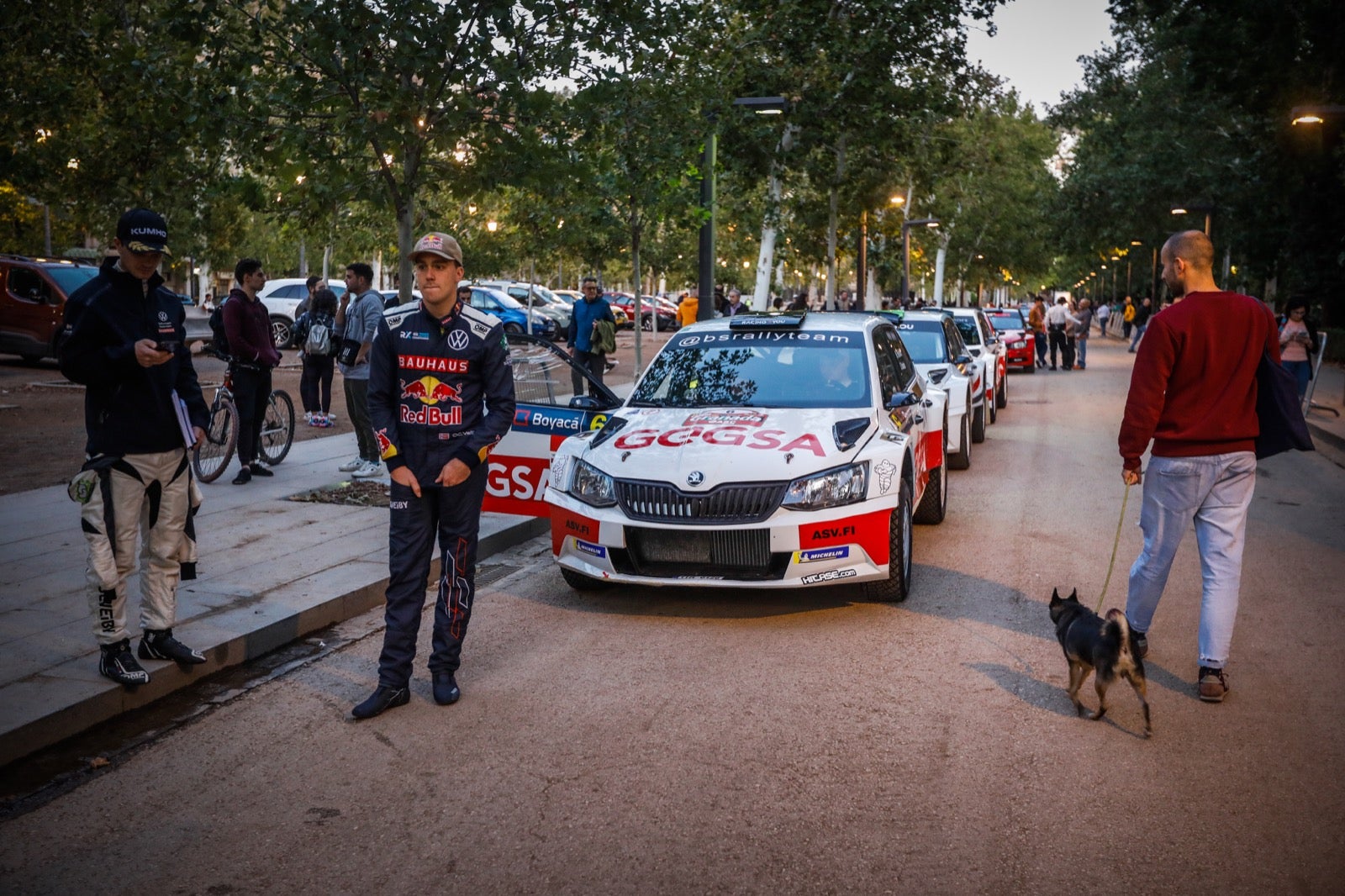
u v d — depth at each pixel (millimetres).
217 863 3654
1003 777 4305
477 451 5047
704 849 3727
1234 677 5504
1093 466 13047
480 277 42406
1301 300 18188
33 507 9234
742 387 7594
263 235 60938
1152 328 5102
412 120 8586
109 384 4926
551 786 4242
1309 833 3820
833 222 34156
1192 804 4055
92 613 5039
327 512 9133
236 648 5754
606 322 16797
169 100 8820
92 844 3801
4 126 13508
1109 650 4688
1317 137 29922
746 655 5879
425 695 5297
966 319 18531
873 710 5043
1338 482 12172
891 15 27531
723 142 25875
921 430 8281
